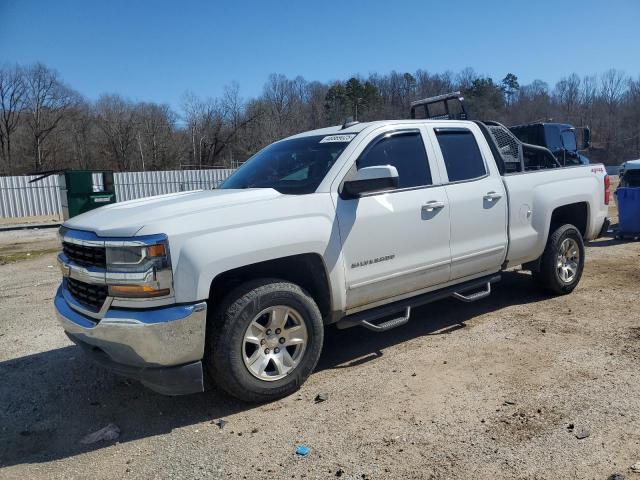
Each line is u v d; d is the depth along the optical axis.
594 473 2.89
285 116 66.19
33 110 67.12
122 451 3.41
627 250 9.29
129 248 3.41
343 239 4.18
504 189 5.40
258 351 3.83
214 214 3.66
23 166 67.19
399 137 4.77
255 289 3.77
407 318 4.65
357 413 3.69
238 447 3.37
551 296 6.26
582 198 6.23
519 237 5.55
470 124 5.44
